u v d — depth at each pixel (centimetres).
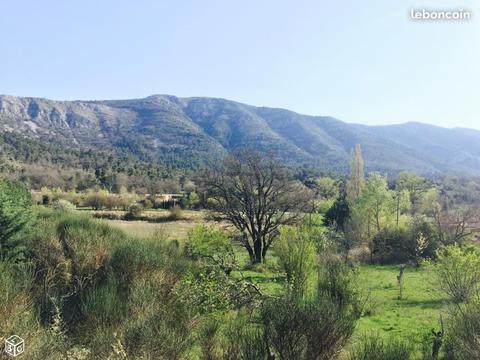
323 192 9000
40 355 662
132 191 9450
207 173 3772
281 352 809
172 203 7494
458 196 8350
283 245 1975
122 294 1102
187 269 1441
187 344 877
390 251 3984
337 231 4419
